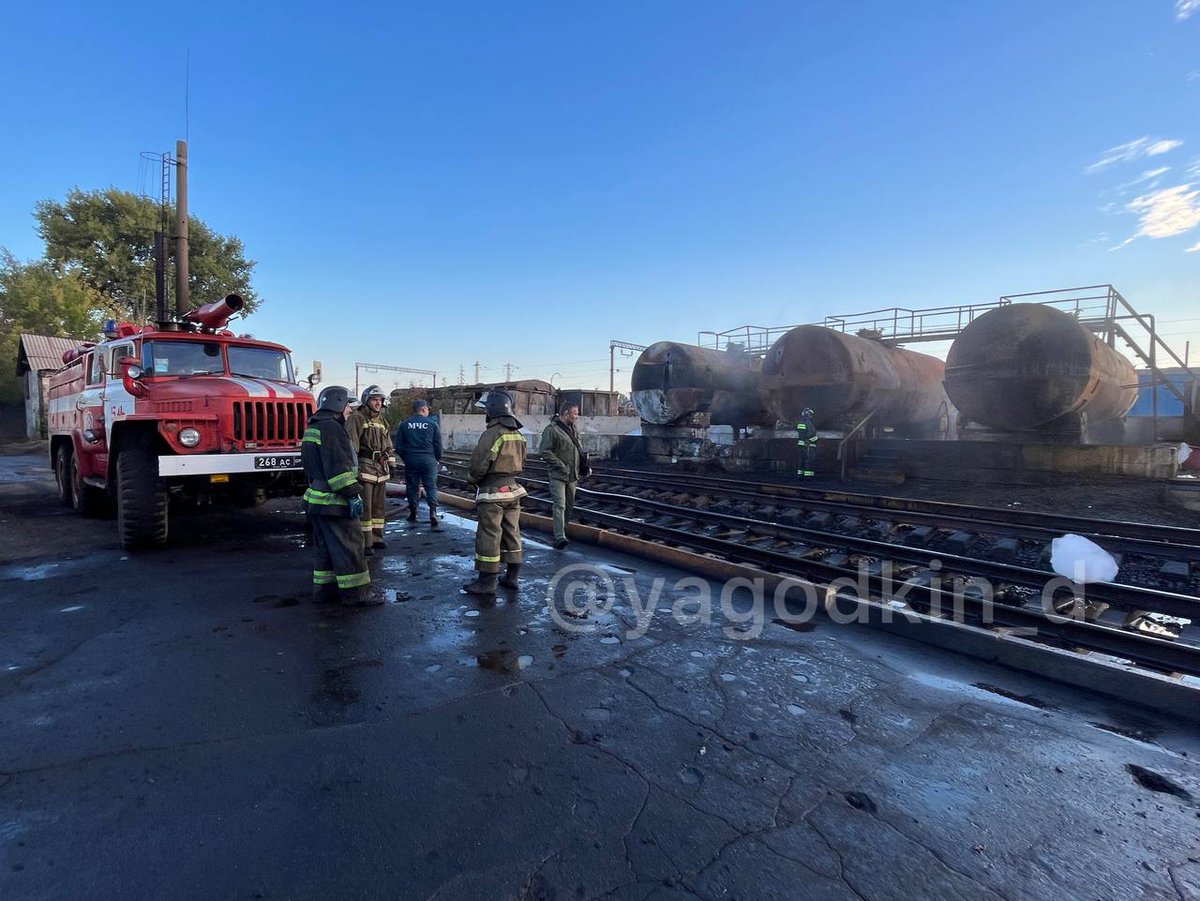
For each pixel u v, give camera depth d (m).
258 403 6.79
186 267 17.56
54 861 2.02
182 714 3.04
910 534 8.15
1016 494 11.16
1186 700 3.20
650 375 19.67
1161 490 9.93
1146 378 25.53
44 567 5.85
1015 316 12.85
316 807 2.34
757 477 15.15
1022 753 2.86
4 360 27.67
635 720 3.08
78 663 3.64
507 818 2.30
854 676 3.67
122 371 6.27
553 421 7.02
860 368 15.65
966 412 13.91
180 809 2.31
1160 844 2.25
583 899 1.91
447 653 3.88
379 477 6.66
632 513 9.84
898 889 2.00
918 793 2.53
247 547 6.81
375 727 2.95
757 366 22.36
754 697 3.37
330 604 4.81
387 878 1.98
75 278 31.06
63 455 9.43
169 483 6.44
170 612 4.56
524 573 5.86
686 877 2.02
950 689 3.53
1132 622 4.94
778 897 1.95
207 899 1.87
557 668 3.69
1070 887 2.03
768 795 2.49
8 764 2.58
